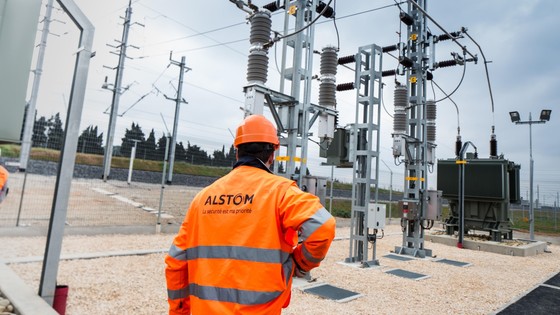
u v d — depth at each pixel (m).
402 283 6.75
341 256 9.21
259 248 1.61
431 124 11.16
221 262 1.63
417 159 10.16
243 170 1.84
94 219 11.31
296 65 7.09
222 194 1.79
